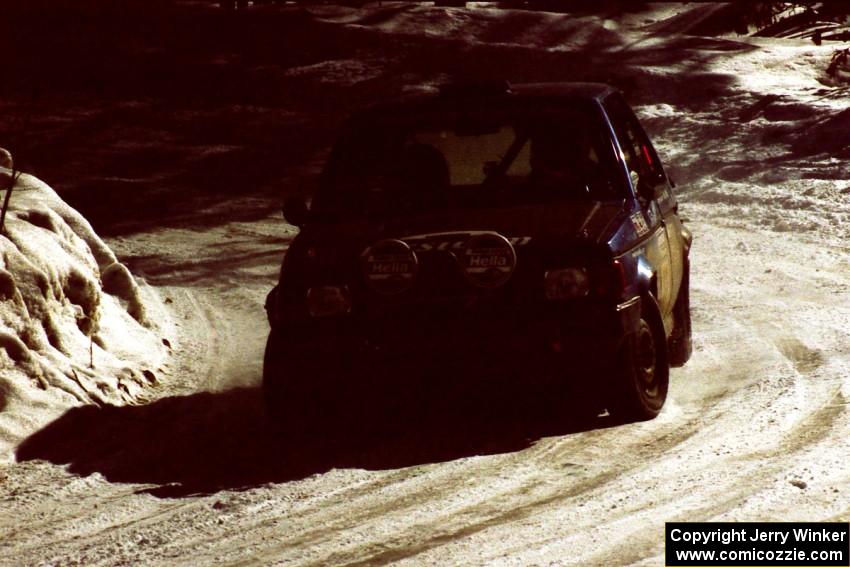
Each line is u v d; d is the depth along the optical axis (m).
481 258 23.70
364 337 23.97
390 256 23.98
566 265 23.64
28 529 21.02
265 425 27.02
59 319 30.81
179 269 48.44
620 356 23.72
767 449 21.95
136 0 111.75
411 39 94.38
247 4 109.81
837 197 52.12
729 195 55.28
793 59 86.69
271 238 53.94
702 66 84.81
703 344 31.95
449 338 23.64
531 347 23.45
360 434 25.48
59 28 105.00
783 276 40.28
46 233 32.78
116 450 25.72
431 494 21.12
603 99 27.84
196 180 66.62
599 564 17.16
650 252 25.84
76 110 84.00
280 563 18.27
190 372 33.22
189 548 19.38
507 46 91.12
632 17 111.38
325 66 90.94
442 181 26.58
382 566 17.73
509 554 17.81
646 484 20.62
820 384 26.30
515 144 26.81
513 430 24.86
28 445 25.61
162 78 91.75
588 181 26.06
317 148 73.88
